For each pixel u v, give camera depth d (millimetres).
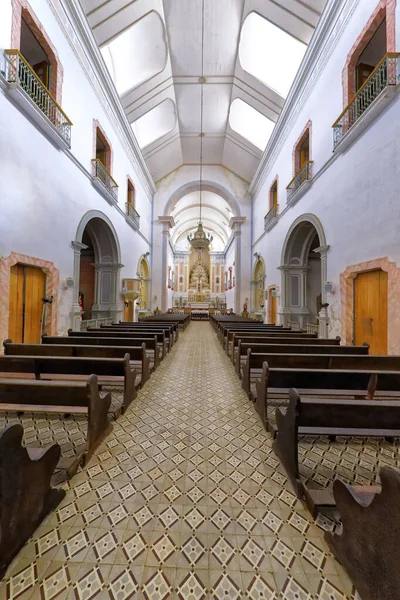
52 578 1257
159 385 3852
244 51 8102
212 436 2488
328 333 5750
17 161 4160
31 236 4547
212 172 14742
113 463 2074
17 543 1322
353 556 1182
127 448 2273
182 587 1232
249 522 1571
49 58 5121
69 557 1354
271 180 10555
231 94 9930
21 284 4660
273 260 10289
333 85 5648
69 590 1212
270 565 1330
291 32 6652
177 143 12805
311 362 3016
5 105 3891
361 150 4621
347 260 5070
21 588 1213
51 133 4906
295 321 8828
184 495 1771
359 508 1154
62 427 2580
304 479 1939
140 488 1827
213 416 2887
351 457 2211
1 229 3877
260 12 6707
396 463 2137
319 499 1613
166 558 1361
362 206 4602
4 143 3889
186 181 14766
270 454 2223
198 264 23859
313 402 1706
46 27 4828
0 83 3758
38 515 1478
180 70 9039
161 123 11180
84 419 2727
